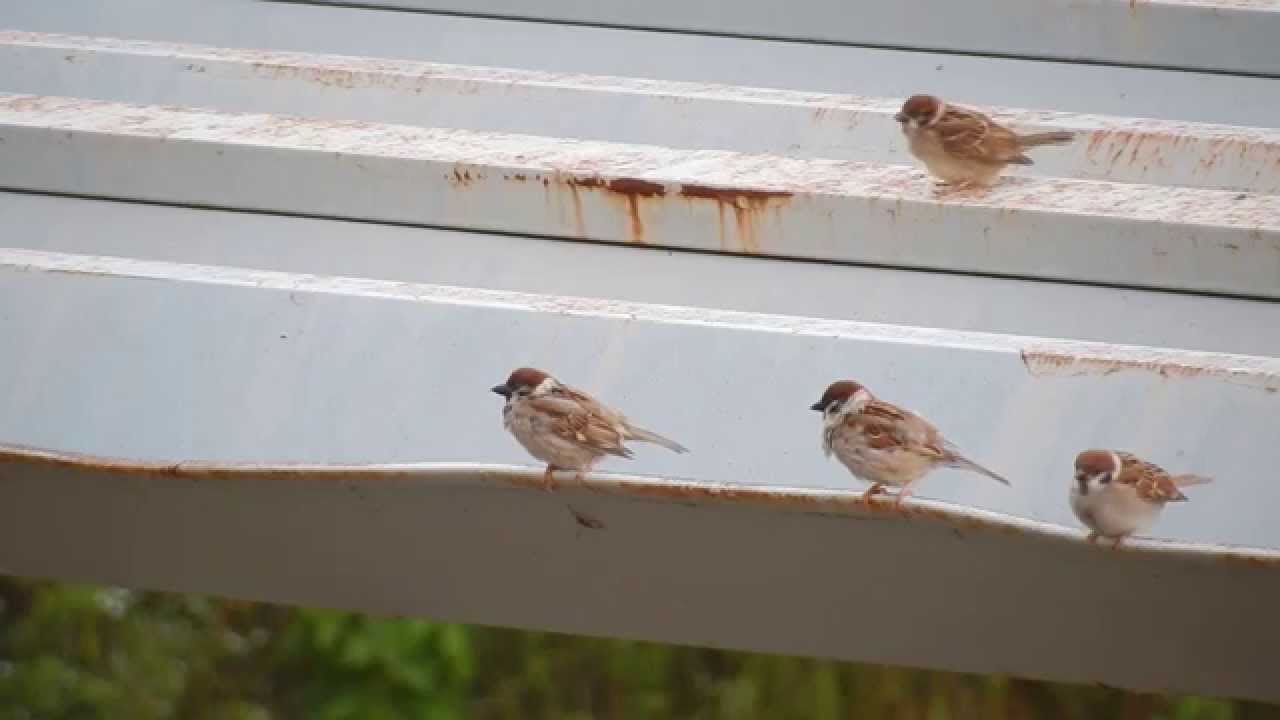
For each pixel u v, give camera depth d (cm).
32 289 862
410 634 2014
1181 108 1061
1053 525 738
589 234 922
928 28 1099
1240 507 770
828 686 2111
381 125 987
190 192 948
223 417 830
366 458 816
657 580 820
